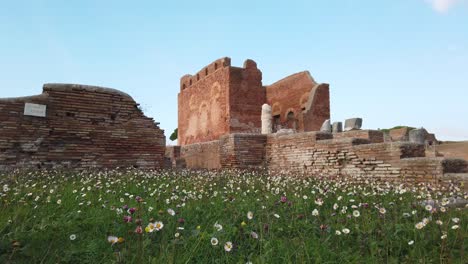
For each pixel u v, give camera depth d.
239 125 24.41
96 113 11.50
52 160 10.66
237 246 2.95
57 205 4.51
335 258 2.83
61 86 11.05
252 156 13.59
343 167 10.39
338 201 5.20
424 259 2.74
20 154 10.22
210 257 2.81
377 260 2.75
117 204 4.78
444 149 17.45
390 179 8.77
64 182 7.42
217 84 25.83
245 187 7.11
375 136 16.47
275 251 2.88
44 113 10.67
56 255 2.71
